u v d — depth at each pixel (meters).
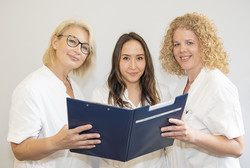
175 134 0.96
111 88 1.33
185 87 1.34
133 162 1.25
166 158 1.35
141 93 1.38
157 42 1.73
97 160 1.78
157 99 1.38
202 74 1.17
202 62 1.17
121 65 1.29
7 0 1.71
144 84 1.37
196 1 1.69
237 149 1.02
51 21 1.72
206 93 1.10
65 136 0.91
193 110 1.13
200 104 1.11
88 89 1.79
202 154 1.12
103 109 0.85
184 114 1.17
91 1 1.71
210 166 1.11
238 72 1.72
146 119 0.88
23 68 1.75
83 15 1.72
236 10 1.68
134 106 1.34
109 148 0.95
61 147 0.95
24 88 1.05
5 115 1.78
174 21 1.23
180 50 1.17
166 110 0.91
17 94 1.05
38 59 1.74
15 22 1.72
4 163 1.79
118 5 1.71
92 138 0.93
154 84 1.37
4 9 1.72
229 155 1.04
